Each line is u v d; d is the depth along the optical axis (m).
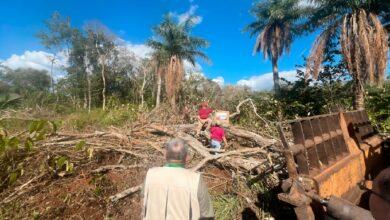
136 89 37.56
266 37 33.69
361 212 2.78
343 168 3.85
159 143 6.82
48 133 5.84
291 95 16.38
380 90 14.17
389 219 2.67
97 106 39.66
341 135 4.25
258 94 19.58
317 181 3.18
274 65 33.56
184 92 25.64
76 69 41.28
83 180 5.16
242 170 5.85
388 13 14.33
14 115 7.23
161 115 9.50
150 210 2.75
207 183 5.70
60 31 39.41
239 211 4.83
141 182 5.27
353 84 13.78
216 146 7.60
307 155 3.33
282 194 3.18
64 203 4.59
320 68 14.76
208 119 8.70
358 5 13.61
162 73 30.58
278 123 3.25
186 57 29.66
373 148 4.90
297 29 16.41
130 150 6.43
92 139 6.58
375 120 11.66
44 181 4.94
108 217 4.49
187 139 7.00
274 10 31.23
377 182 2.79
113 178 5.47
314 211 3.17
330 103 14.82
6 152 4.62
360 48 13.39
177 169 2.80
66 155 5.64
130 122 8.91
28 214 4.27
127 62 41.03
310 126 3.55
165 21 28.97
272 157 6.05
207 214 2.77
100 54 40.25
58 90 38.84
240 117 12.42
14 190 4.54
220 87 20.97
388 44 14.30
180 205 2.68
